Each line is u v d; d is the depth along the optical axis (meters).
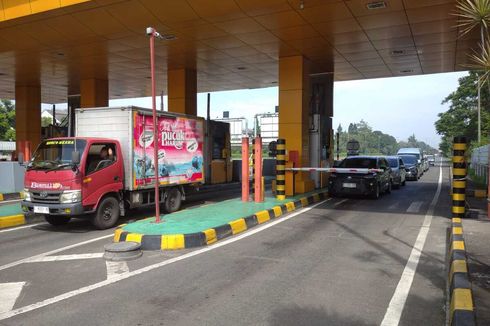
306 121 16.64
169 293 5.61
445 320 4.79
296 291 5.70
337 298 5.45
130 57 16.86
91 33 13.48
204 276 6.35
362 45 14.87
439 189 21.19
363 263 7.10
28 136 24.09
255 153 13.31
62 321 4.72
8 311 5.03
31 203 9.94
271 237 9.16
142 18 12.14
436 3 10.80
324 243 8.59
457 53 15.98
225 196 17.34
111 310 5.04
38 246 8.52
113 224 10.63
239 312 4.97
